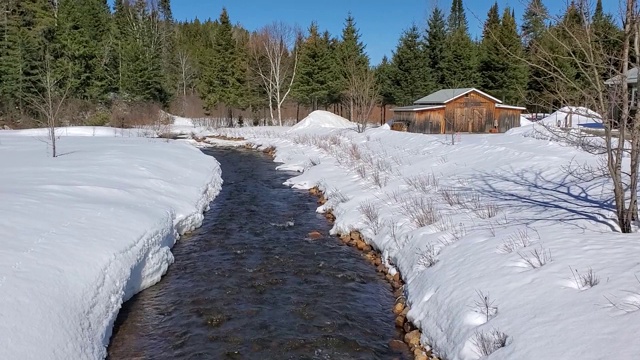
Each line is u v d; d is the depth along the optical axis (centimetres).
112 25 4919
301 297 779
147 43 5216
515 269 608
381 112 4594
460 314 554
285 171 2142
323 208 1354
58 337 482
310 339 643
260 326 680
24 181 1055
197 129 4228
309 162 2200
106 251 685
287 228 1184
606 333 425
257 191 1667
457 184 1217
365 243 1028
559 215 809
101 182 1139
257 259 958
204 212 1334
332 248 1028
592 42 646
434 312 606
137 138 2895
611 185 940
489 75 4125
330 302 760
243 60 4809
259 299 771
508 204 947
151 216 936
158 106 4600
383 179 1444
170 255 917
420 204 1057
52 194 922
